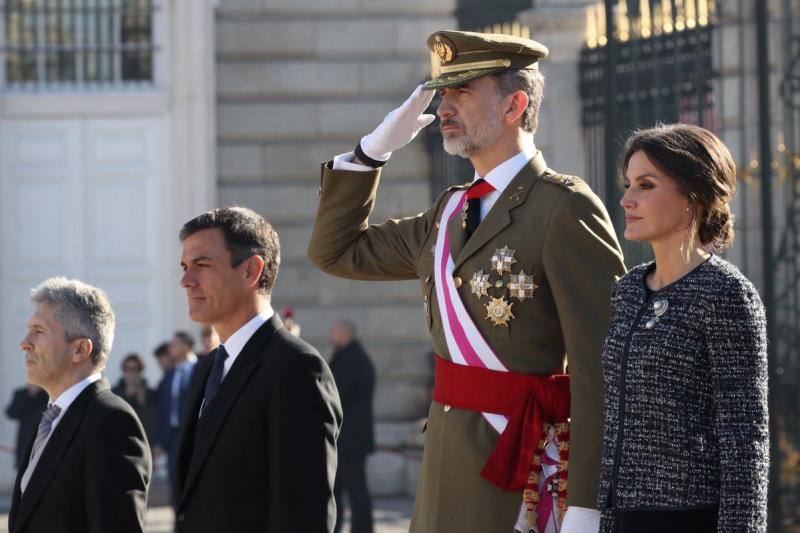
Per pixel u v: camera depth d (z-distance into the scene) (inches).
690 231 373.1
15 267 1320.1
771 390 705.0
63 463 446.3
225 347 423.8
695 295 364.2
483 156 422.6
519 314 407.2
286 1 1317.7
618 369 373.1
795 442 763.4
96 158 1326.3
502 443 403.9
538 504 405.4
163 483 1171.3
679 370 362.0
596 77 1061.8
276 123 1316.4
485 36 418.0
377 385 1304.1
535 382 406.3
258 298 424.8
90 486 438.9
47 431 459.8
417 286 1312.7
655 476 363.9
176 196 1314.0
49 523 443.5
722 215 377.1
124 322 1323.8
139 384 1130.7
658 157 373.4
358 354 1036.5
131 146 1326.3
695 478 360.8
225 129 1317.7
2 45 1325.0
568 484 391.9
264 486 406.6
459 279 418.3
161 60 1328.7
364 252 462.3
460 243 423.5
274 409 405.1
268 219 1312.7
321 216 465.1
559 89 1087.6
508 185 417.1
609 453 373.4
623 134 738.8
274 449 402.6
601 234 401.1
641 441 366.0
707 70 781.3
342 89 1318.9
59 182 1325.0
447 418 417.4
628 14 764.0
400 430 1294.3
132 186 1325.0
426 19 1327.5
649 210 373.4
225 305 420.2
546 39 1096.2
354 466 1024.2
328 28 1320.1
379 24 1322.6
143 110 1321.4
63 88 1328.7
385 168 1305.4
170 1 1321.4
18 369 1317.7
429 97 446.0
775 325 713.0
